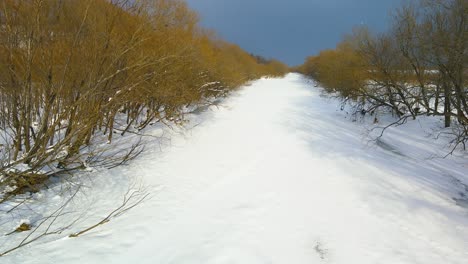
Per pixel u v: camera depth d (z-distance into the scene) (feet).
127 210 14.10
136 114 26.43
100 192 15.51
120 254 11.05
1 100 15.35
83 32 16.93
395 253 12.07
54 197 14.44
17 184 13.82
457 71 24.45
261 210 15.03
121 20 20.97
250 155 24.03
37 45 14.60
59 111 16.20
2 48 14.32
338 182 18.94
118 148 21.67
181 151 23.65
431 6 28.09
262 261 11.28
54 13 15.98
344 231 13.50
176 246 11.82
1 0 13.97
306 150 25.98
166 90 25.38
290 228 13.56
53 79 15.47
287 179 19.22
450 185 19.72
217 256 11.37
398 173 21.18
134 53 21.07
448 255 12.07
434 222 14.55
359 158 24.29
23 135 15.21
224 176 19.35
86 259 10.56
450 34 25.21
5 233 11.58
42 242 11.27
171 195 16.01
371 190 17.84
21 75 15.12
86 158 18.07
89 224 12.73
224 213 14.58
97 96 17.98
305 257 11.69
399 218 14.76
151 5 24.72
